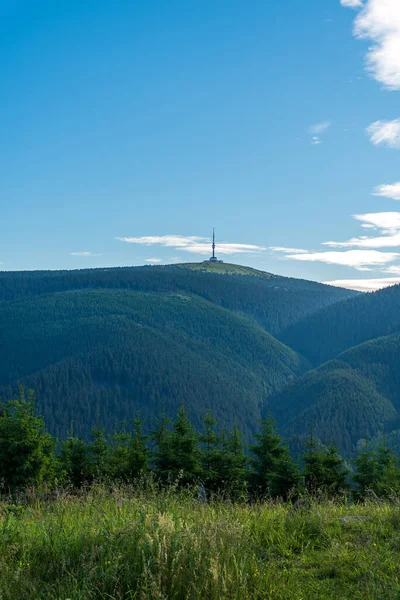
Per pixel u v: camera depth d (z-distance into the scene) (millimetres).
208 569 4555
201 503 7758
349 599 4605
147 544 5012
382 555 5418
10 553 5215
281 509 7480
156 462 23125
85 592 4445
